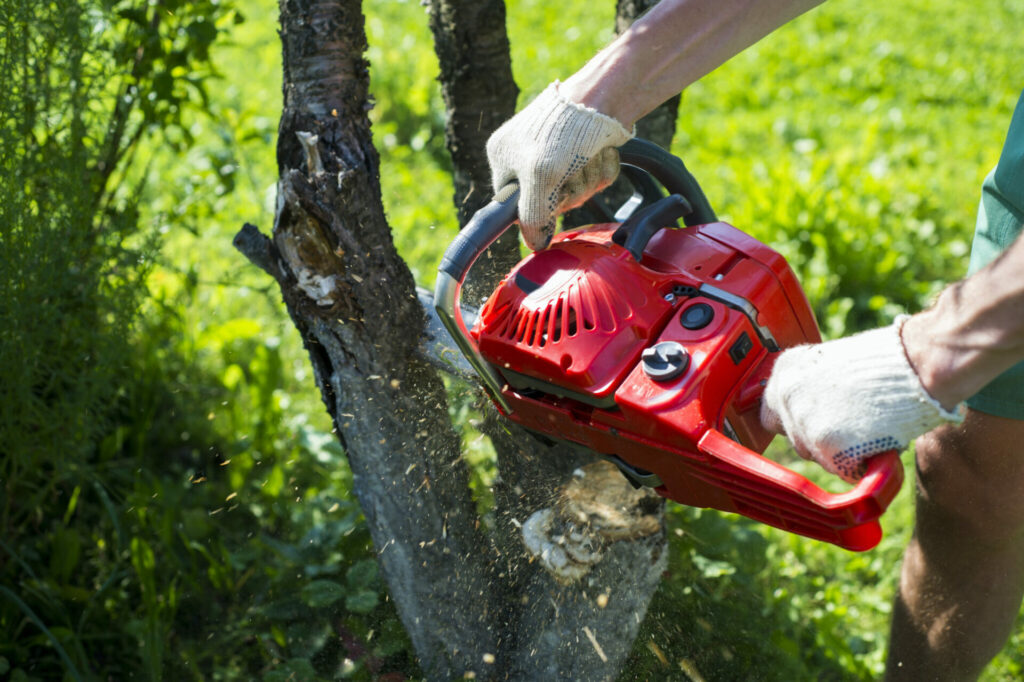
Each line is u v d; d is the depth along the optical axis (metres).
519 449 2.06
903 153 5.36
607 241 1.65
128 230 2.67
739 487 1.40
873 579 2.66
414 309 1.88
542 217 1.58
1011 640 2.34
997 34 7.77
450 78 2.21
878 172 5.04
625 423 1.48
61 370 2.39
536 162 1.53
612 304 1.54
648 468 1.54
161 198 3.92
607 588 1.92
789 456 3.07
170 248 3.74
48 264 2.27
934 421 1.28
